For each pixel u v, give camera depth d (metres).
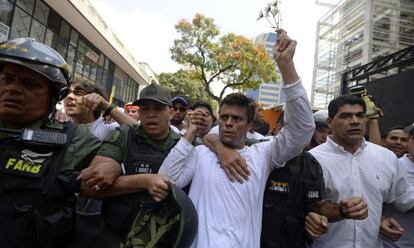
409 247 2.77
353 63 28.69
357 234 2.37
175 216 1.78
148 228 1.80
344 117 2.53
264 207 2.20
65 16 12.99
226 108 2.17
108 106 2.81
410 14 26.17
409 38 25.84
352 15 29.72
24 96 1.64
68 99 3.02
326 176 2.52
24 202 1.53
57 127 1.77
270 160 2.25
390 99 9.14
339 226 2.38
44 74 1.63
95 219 2.49
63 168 1.67
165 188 1.78
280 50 2.05
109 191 1.87
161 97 2.25
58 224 1.60
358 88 3.63
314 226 2.07
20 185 1.53
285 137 2.13
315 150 2.70
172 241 1.75
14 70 1.62
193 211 1.82
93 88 3.11
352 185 2.48
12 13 10.18
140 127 2.30
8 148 1.57
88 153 1.79
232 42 21.08
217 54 21.05
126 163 2.13
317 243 2.43
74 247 1.84
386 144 4.01
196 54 21.42
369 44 26.42
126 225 1.88
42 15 11.80
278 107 11.55
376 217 2.45
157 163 2.15
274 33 2.12
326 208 2.15
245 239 1.96
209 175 2.09
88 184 1.72
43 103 1.71
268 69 20.95
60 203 1.66
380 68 10.45
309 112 2.09
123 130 2.23
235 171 2.04
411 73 8.41
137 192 1.91
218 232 1.95
